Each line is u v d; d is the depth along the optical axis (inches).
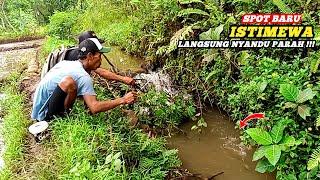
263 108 168.2
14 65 288.0
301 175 143.0
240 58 191.5
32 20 501.4
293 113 155.3
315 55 164.2
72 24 362.0
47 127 157.8
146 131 187.8
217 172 169.6
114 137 153.9
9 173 143.7
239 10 209.5
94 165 139.9
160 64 247.8
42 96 161.6
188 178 160.4
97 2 358.3
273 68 171.2
